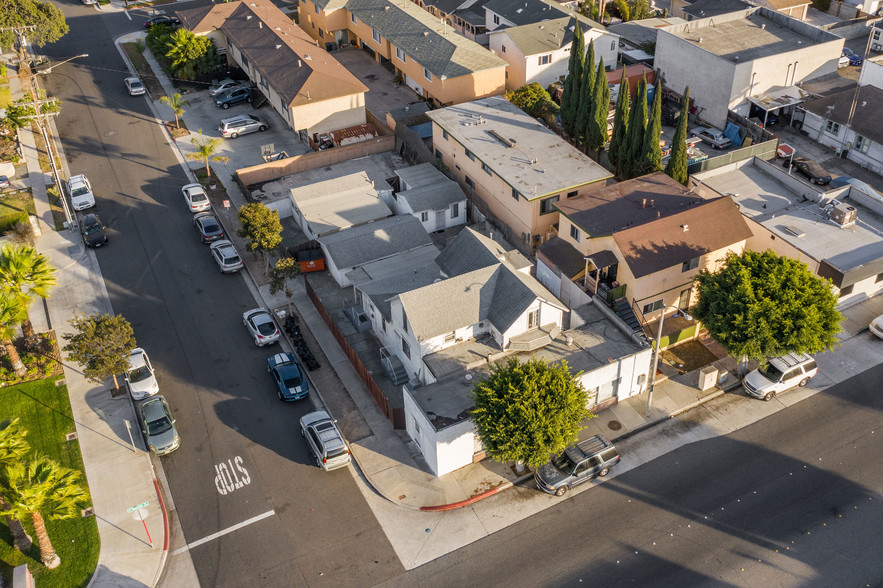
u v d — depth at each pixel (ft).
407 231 189.06
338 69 247.91
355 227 194.90
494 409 124.98
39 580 120.57
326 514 131.13
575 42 209.56
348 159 233.35
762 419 146.10
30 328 167.53
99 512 131.85
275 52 256.73
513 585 118.11
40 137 248.11
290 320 168.76
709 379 151.23
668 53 255.09
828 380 153.89
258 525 129.49
